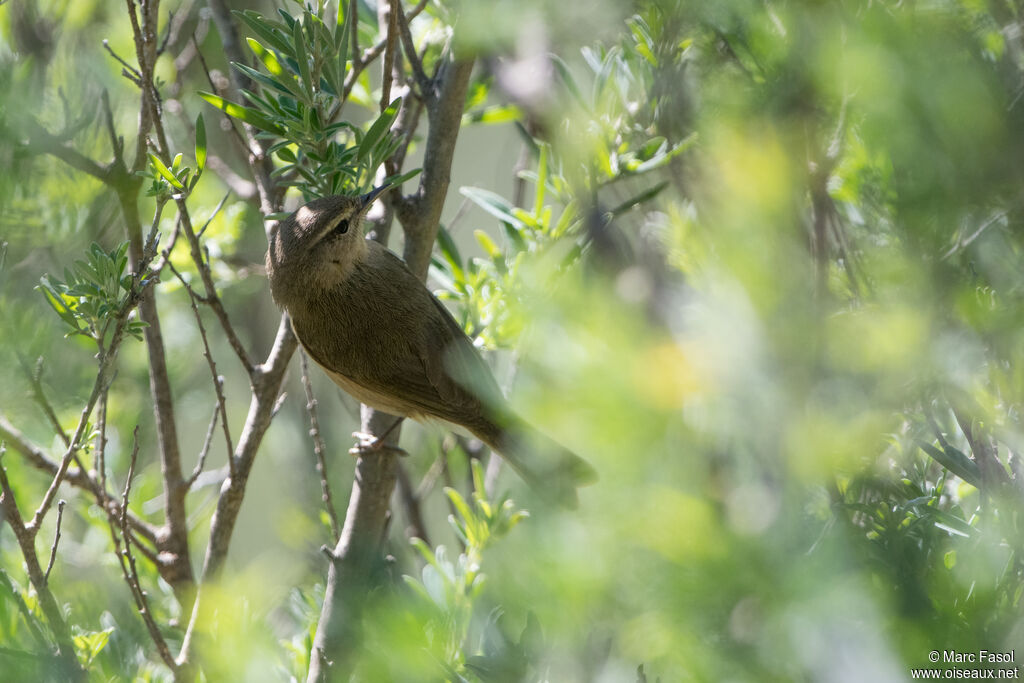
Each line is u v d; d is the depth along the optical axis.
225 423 8.02
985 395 3.38
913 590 3.17
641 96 6.57
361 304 8.67
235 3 12.02
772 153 3.24
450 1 7.53
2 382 7.96
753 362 2.91
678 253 4.35
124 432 11.56
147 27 7.60
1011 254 3.32
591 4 3.99
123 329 6.88
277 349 8.75
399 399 8.68
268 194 9.13
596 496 2.95
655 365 2.87
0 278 8.03
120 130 10.45
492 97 10.47
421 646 3.90
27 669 5.66
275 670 7.79
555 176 7.98
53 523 10.30
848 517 3.36
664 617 3.12
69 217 9.30
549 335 3.12
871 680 2.80
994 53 3.42
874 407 2.99
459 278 9.02
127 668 7.40
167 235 10.34
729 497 2.99
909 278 3.26
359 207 8.64
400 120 8.95
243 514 12.89
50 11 10.17
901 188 3.29
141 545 8.84
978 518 4.38
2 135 7.58
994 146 3.08
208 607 7.88
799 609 2.82
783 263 3.11
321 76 7.68
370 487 7.95
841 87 3.33
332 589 7.52
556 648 3.92
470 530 7.29
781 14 3.45
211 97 7.41
